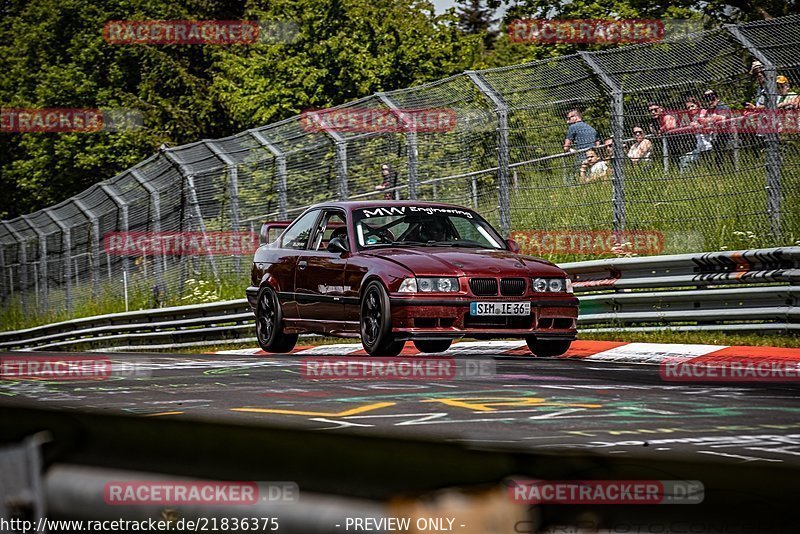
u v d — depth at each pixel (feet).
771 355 68.85
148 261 171.22
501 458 6.12
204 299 152.05
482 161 118.42
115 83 313.53
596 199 108.99
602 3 202.80
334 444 6.55
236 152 143.74
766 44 94.84
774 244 93.50
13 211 341.21
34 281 225.35
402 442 6.58
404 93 121.08
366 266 77.56
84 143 304.91
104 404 45.21
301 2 244.63
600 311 94.02
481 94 113.91
